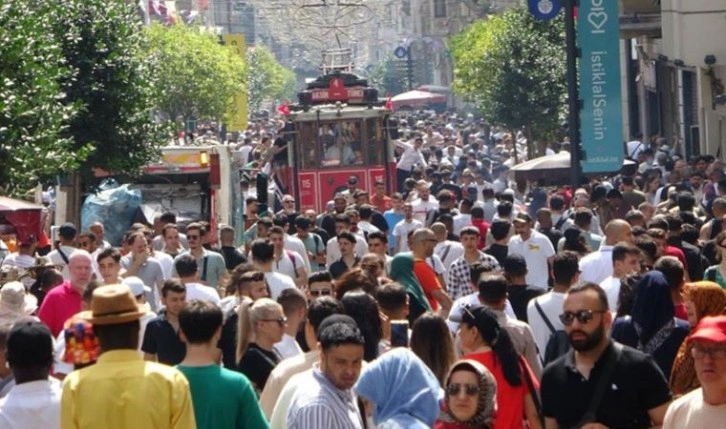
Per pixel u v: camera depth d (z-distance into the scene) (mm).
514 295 25016
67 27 49312
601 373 15438
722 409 13578
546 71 85938
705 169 56969
